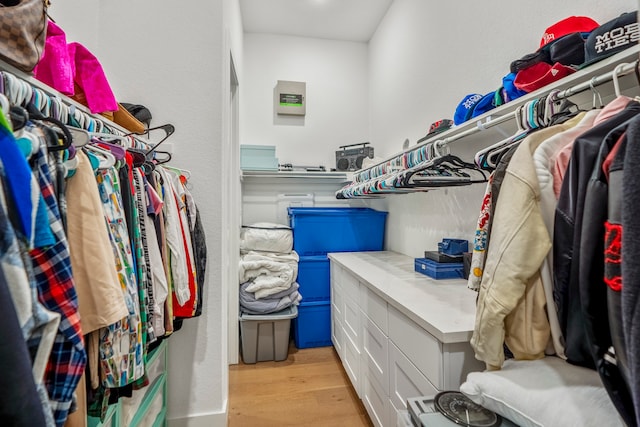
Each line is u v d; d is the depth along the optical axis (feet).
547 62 3.39
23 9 2.09
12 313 1.20
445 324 3.33
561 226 2.34
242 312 7.89
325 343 8.87
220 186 5.50
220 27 5.51
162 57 5.34
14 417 1.17
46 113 2.40
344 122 10.96
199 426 5.32
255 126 10.32
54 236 1.78
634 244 1.48
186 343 5.35
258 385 6.83
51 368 1.75
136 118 4.73
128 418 3.62
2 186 1.40
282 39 10.57
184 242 4.34
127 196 2.97
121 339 2.63
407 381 4.00
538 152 2.60
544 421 2.11
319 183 10.61
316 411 5.94
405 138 8.38
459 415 2.64
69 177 2.18
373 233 9.36
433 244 6.89
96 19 5.13
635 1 3.20
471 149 5.51
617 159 1.74
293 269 8.18
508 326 2.71
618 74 2.42
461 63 6.04
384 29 9.69
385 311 4.72
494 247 2.67
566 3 3.95
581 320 2.22
